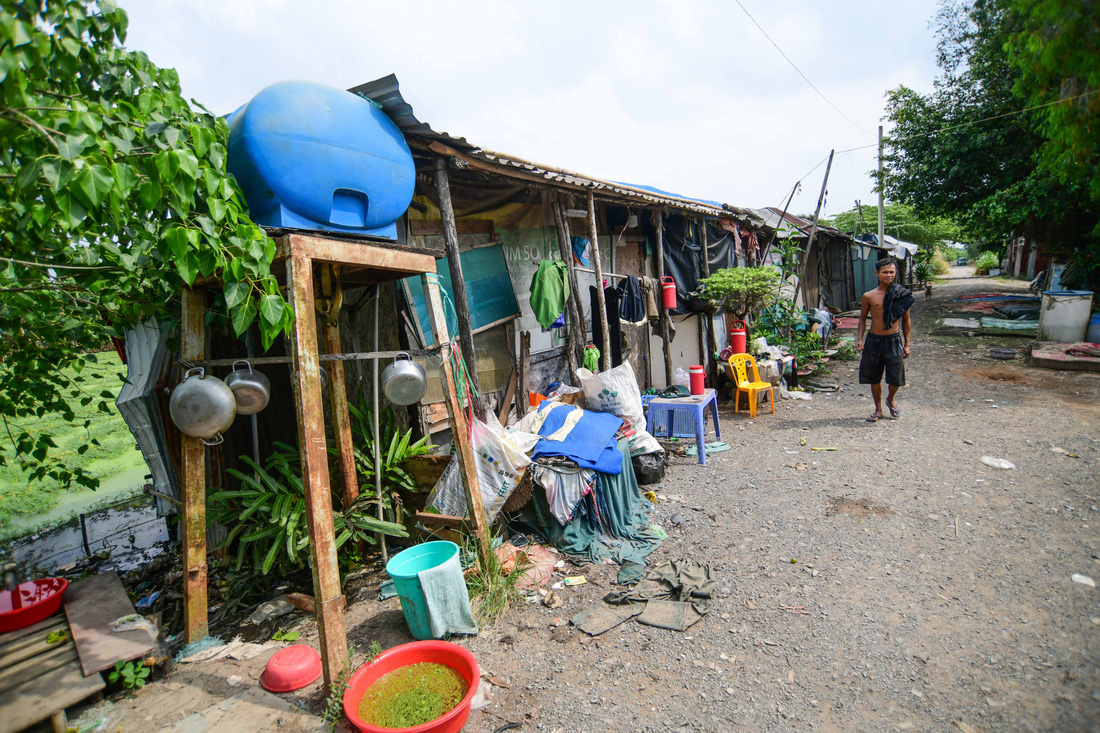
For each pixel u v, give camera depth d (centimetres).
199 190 239
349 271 381
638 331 786
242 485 408
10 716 232
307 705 252
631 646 287
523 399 573
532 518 414
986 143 1167
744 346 775
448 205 415
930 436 574
